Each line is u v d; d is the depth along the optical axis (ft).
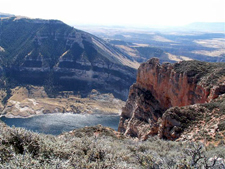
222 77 145.79
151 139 103.76
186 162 37.11
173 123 116.06
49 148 42.86
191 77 165.27
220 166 35.94
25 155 33.68
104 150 52.29
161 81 198.49
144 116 207.92
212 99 136.05
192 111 120.57
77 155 46.37
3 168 29.76
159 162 41.14
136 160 50.98
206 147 71.82
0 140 40.09
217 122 100.89
